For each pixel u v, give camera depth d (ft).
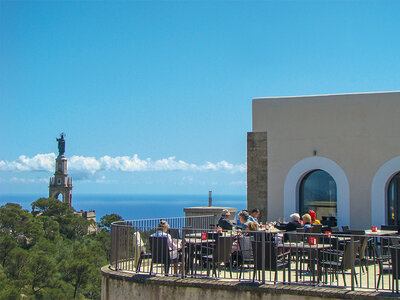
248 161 52.70
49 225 340.59
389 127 48.06
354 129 49.29
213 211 56.34
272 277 31.32
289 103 51.85
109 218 414.00
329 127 50.21
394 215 47.96
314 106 50.90
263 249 27.71
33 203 433.48
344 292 25.48
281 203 51.44
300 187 51.60
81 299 208.23
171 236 33.06
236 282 28.09
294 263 37.50
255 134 52.75
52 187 579.89
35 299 189.37
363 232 38.91
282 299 26.43
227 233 38.58
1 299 175.63
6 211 310.65
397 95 47.96
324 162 50.16
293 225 36.86
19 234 303.68
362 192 48.57
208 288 28.04
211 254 31.91
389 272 26.68
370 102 48.88
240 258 32.81
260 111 52.85
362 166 48.75
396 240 32.60
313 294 25.79
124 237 33.60
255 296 26.94
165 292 29.19
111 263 34.22
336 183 49.62
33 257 214.69
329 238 31.01
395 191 48.14
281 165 51.75
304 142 51.06
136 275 30.83
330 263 28.40
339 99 50.03
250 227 30.78
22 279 199.11
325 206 50.34
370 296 24.73
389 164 47.75
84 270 222.89
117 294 31.17
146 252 34.37
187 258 31.58
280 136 51.98
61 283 211.20
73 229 367.25
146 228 32.35
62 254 274.98
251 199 52.31
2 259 227.20
